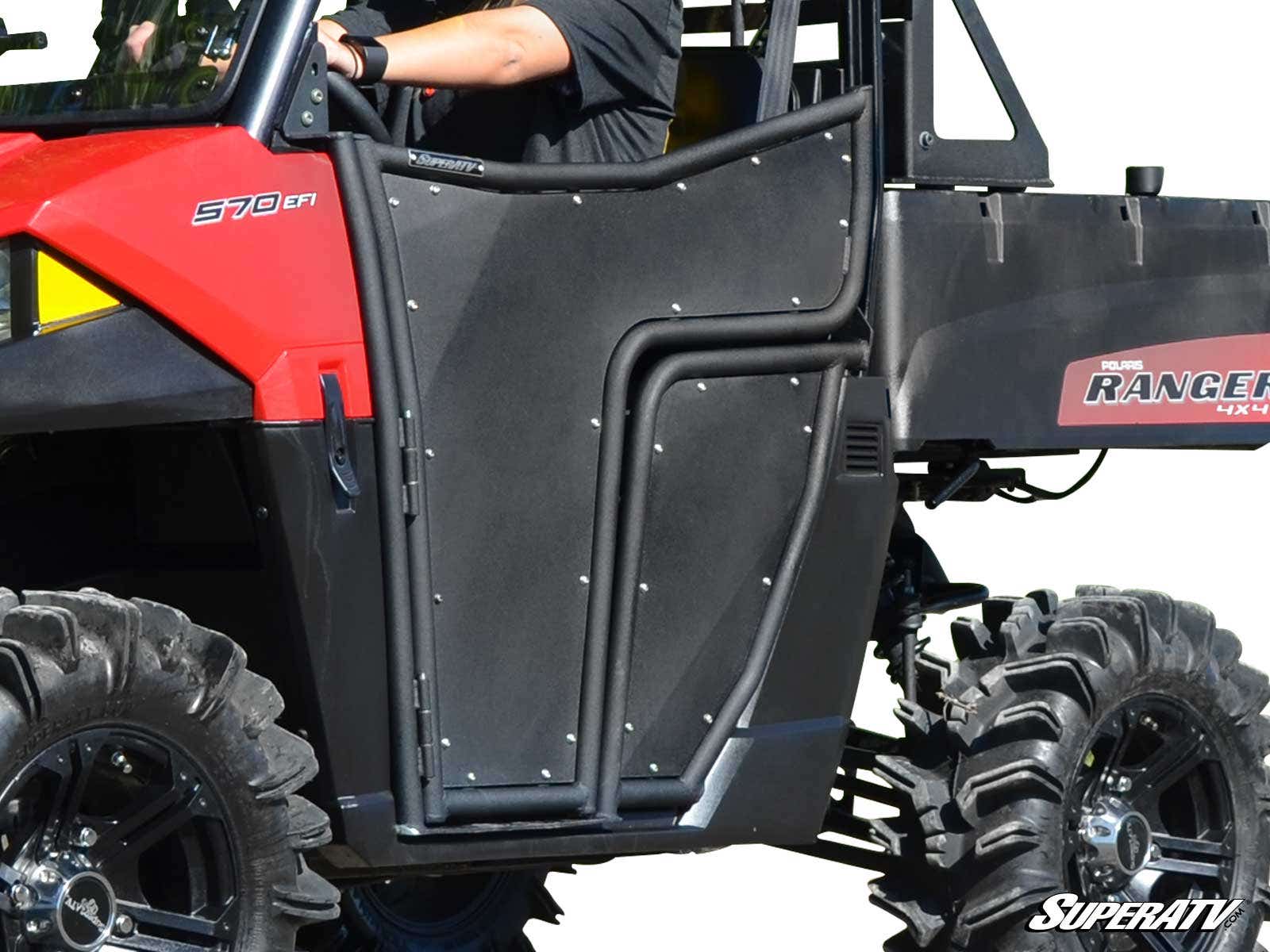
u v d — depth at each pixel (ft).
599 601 22.52
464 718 21.99
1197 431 26.63
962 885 25.27
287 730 21.79
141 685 19.99
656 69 23.61
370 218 21.13
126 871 20.36
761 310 23.30
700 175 22.98
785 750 23.73
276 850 20.70
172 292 20.16
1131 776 26.05
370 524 21.24
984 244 24.97
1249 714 26.73
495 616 22.07
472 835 22.07
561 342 22.29
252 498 20.94
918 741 25.93
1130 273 26.02
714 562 23.26
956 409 24.79
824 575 23.82
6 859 19.74
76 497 22.84
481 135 23.82
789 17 23.93
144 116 21.49
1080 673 25.34
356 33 24.75
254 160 20.70
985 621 26.86
